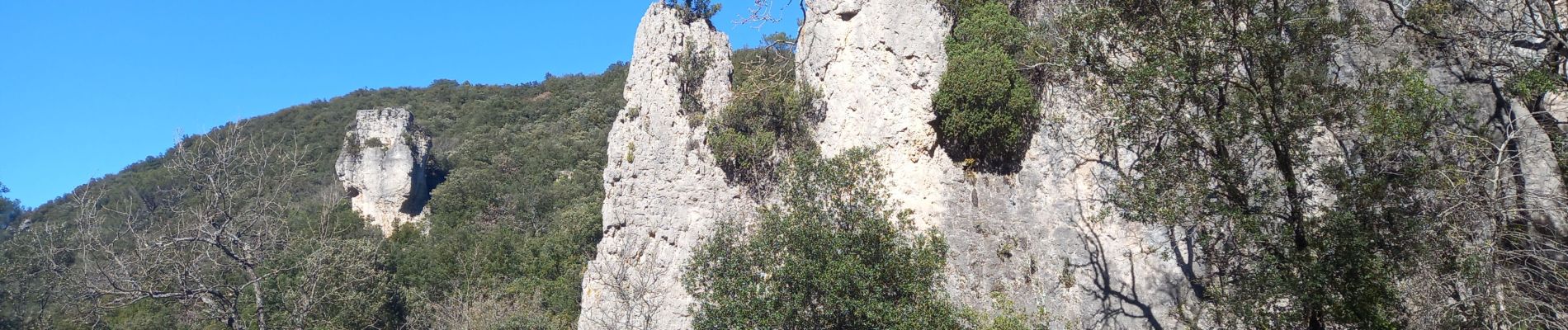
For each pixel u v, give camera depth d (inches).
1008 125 711.1
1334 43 559.2
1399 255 488.1
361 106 3105.3
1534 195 508.7
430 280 1497.3
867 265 600.4
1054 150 711.1
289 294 992.9
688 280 651.5
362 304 1194.6
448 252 1617.9
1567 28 546.6
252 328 985.5
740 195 767.1
